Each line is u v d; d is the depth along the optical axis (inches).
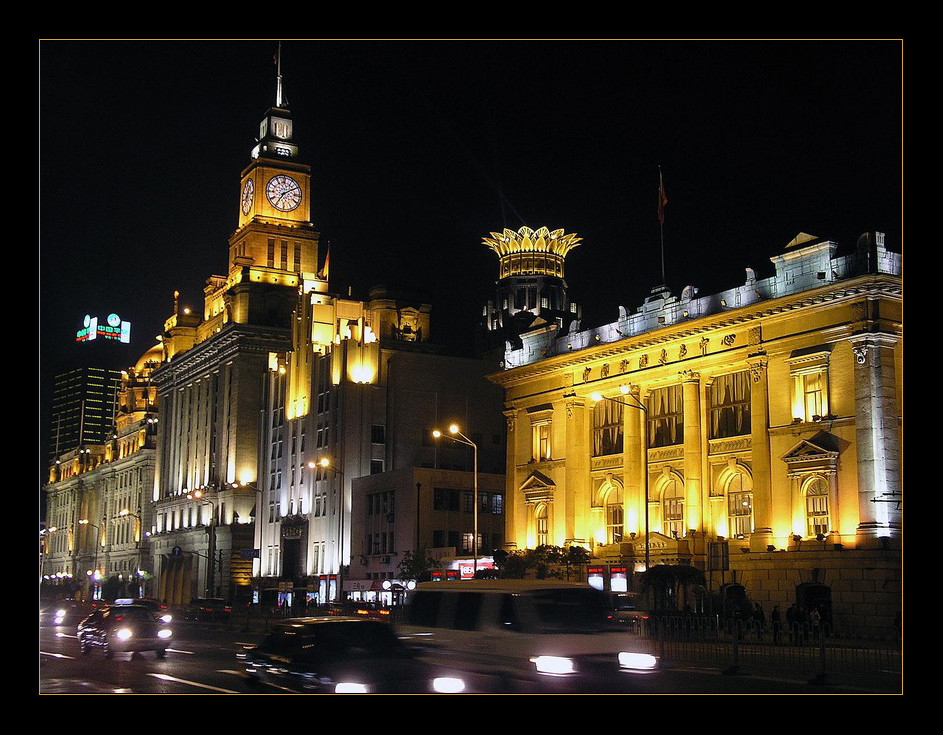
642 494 2714.1
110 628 1535.4
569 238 5816.9
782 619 2239.2
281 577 4453.7
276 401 4881.9
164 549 6136.8
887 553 2058.3
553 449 3031.5
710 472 2536.9
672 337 2637.8
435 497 3659.0
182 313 6781.5
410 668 818.8
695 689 1020.5
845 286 2194.9
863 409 2156.7
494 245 5861.2
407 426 4138.8
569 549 2716.5
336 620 880.3
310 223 5925.2
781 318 2369.6
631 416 2765.7
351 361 4183.1
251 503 5167.3
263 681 898.7
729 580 2379.4
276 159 5920.3
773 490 2349.9
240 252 5861.2
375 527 3789.4
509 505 3169.3
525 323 5664.4
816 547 2207.2
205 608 3393.2
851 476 2182.6
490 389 4362.7
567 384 3004.4
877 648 1587.1
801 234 2352.4
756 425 2396.7
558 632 917.8
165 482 6530.5
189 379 6205.7
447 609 1000.2
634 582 2620.6
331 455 4163.4
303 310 4682.6
